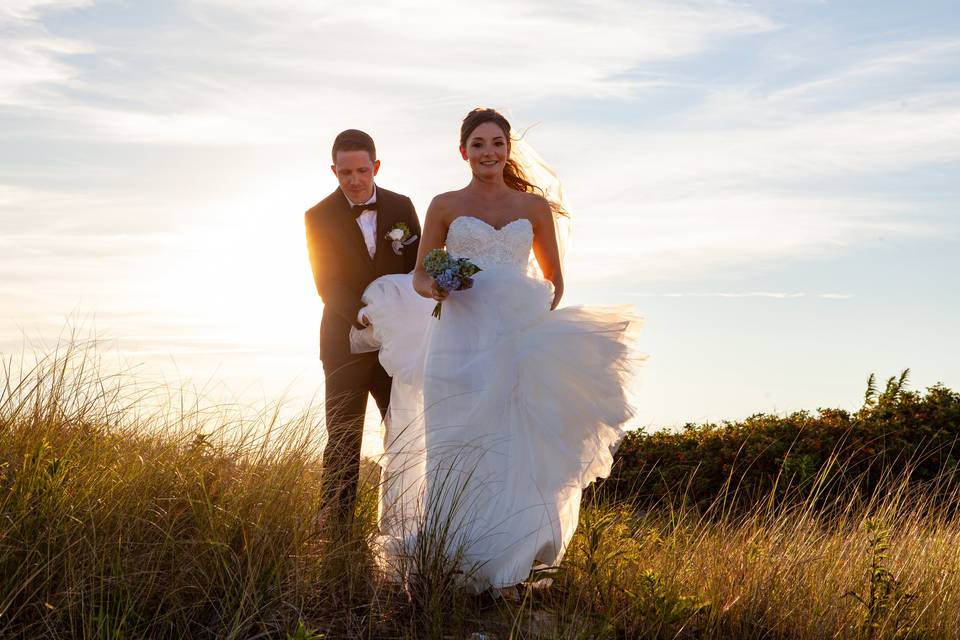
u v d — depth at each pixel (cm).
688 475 855
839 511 649
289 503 456
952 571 511
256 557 420
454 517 464
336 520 471
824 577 498
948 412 851
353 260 570
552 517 470
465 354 489
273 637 391
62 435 466
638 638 429
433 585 431
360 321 550
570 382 478
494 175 505
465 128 507
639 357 491
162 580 399
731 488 837
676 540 541
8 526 390
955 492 722
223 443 492
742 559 500
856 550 533
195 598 401
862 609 471
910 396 904
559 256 536
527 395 478
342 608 423
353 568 445
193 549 416
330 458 523
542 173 559
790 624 457
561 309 497
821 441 852
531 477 471
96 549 396
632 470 893
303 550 443
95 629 364
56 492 411
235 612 395
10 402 471
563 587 473
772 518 593
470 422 478
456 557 444
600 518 545
